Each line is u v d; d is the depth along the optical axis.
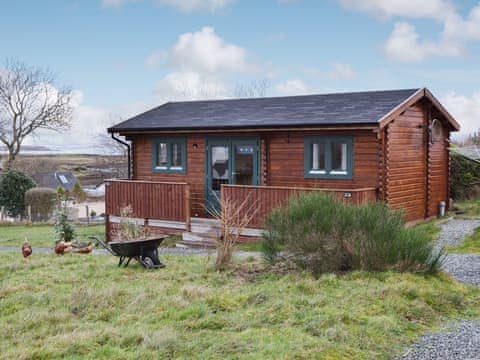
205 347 5.37
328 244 8.46
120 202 16.48
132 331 5.87
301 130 13.58
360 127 12.46
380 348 5.41
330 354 5.11
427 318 6.47
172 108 19.06
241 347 5.26
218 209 15.76
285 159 14.49
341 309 6.45
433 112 16.28
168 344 5.41
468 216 16.33
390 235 8.33
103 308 7.02
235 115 15.84
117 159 42.53
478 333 5.91
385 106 13.52
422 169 15.58
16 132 38.09
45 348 5.47
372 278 7.80
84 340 5.65
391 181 13.57
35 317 6.64
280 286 7.67
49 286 8.44
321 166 13.98
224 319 6.22
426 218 15.80
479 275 8.93
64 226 14.70
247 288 7.73
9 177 27.55
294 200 9.37
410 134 14.74
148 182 15.74
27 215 26.75
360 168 13.34
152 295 7.55
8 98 37.69
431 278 8.07
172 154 16.80
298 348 5.18
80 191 39.97
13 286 8.41
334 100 15.45
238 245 13.06
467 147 19.66
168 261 10.65
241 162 15.29
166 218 15.33
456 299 7.14
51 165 51.22
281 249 8.91
